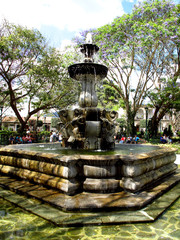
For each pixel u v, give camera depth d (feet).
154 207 10.37
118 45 45.09
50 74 48.75
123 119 105.50
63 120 19.16
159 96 57.77
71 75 21.03
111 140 18.86
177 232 8.19
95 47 21.25
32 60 49.60
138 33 41.81
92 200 10.16
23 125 55.62
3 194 12.14
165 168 16.28
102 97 93.66
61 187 10.98
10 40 44.16
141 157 11.56
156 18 45.88
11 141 47.67
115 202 9.98
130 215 9.31
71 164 11.02
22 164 14.38
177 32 40.22
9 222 8.87
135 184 11.07
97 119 18.54
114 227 8.50
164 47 53.93
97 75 19.79
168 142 55.47
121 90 59.11
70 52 49.98
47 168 12.23
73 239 7.55
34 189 12.17
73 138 18.12
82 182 11.47
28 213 9.75
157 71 61.82
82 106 20.33
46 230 8.19
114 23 46.50
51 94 55.93
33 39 46.70
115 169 11.67
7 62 45.83
